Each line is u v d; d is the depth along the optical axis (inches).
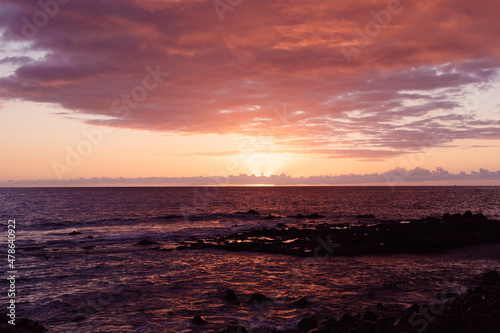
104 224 1903.3
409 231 1331.2
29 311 489.4
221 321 441.4
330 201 4655.5
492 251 1001.5
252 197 5999.0
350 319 399.2
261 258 940.6
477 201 4554.6
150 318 457.1
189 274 741.3
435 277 691.4
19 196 5876.0
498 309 386.9
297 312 474.9
